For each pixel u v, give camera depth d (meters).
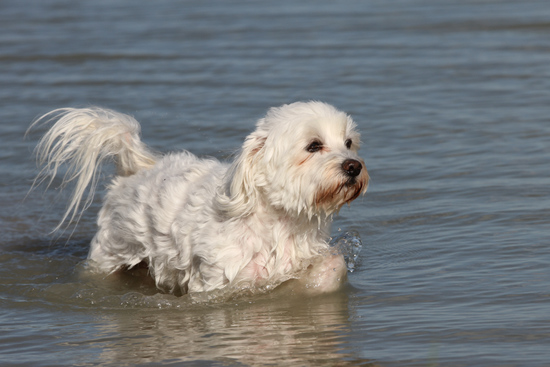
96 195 13.66
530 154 14.18
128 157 11.05
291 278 9.36
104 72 21.84
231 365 7.12
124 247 10.43
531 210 11.44
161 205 9.89
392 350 7.34
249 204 9.05
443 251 10.27
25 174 14.51
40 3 35.47
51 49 25.05
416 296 8.85
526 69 20.81
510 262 9.64
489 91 18.84
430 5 31.27
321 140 8.91
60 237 12.10
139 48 24.94
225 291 9.23
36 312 9.02
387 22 27.98
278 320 8.39
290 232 9.29
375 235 11.13
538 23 26.58
